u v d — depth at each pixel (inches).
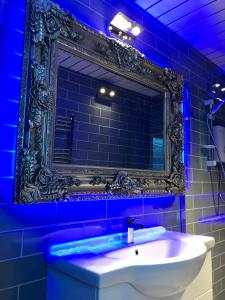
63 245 41.9
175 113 64.9
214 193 81.1
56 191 39.6
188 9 61.7
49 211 40.8
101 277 31.0
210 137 82.0
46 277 39.1
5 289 35.1
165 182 59.6
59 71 43.9
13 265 36.1
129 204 53.9
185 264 35.3
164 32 68.5
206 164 79.5
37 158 37.9
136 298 34.6
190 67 77.1
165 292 36.6
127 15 58.5
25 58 38.6
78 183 43.1
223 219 83.6
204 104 81.7
